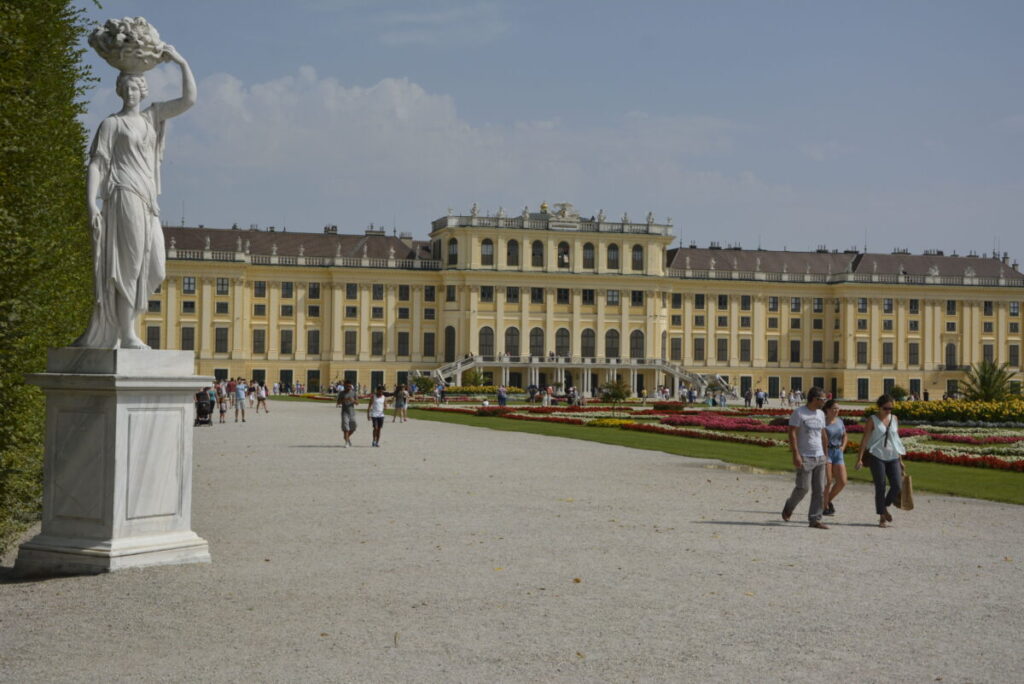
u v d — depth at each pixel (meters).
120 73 13.27
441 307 116.62
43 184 20.67
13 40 17.88
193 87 13.49
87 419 12.80
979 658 9.54
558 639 10.02
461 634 10.15
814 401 17.67
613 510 19.12
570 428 48.19
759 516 18.59
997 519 18.61
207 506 19.20
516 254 116.69
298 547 14.80
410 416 60.69
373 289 115.50
